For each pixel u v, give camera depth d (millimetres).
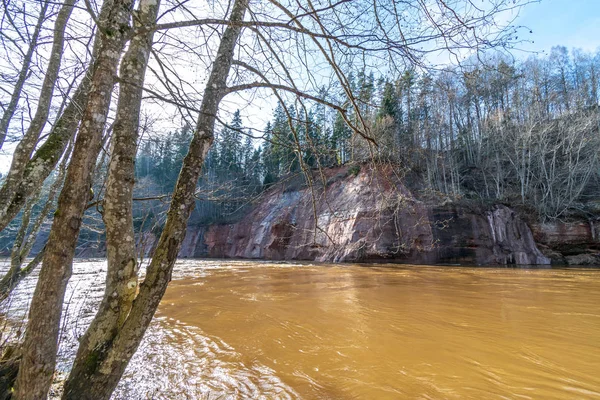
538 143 28297
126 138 1700
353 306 8945
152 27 1658
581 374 4453
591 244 23812
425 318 7527
